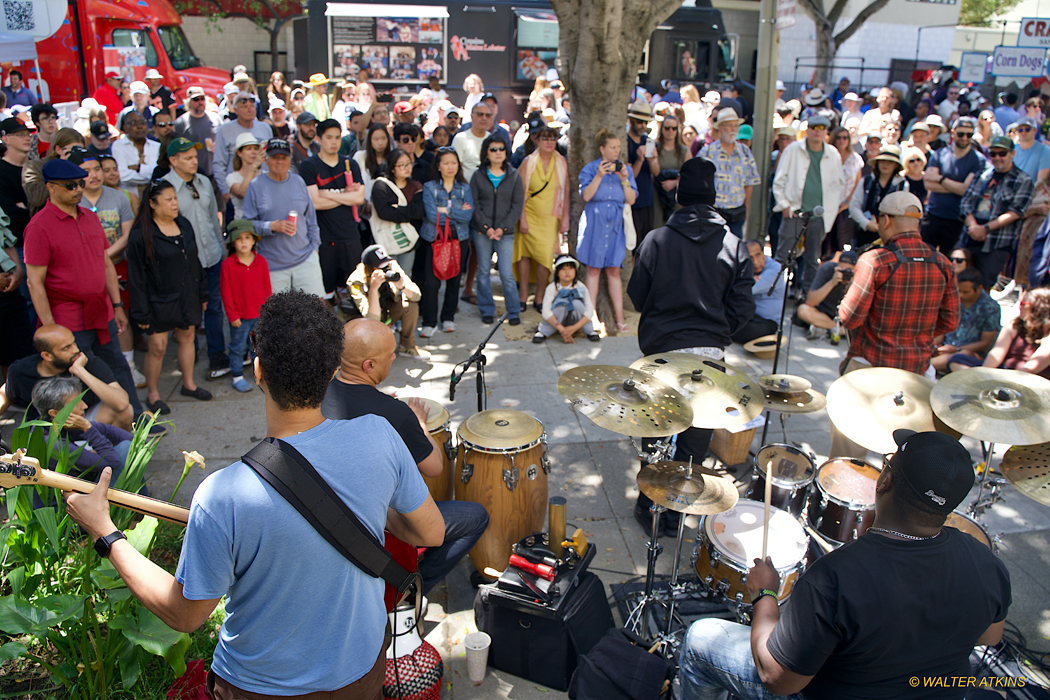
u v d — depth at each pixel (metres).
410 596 2.36
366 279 5.74
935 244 8.70
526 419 3.51
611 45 6.52
